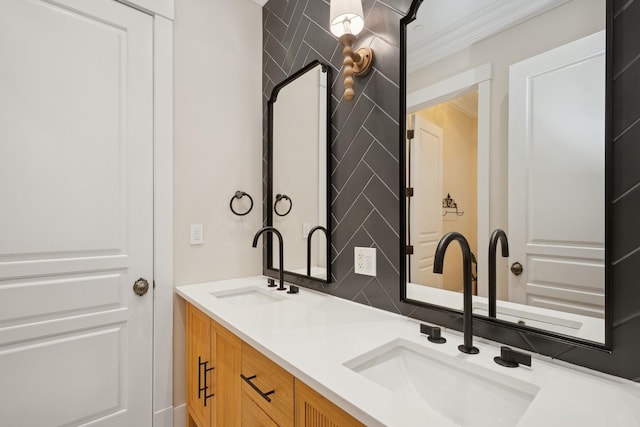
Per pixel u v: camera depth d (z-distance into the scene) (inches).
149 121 63.0
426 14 44.9
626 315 29.0
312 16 65.3
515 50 36.2
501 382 30.6
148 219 62.9
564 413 24.4
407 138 46.6
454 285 41.5
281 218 73.4
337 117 58.9
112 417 58.4
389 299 49.5
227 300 65.0
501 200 37.0
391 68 49.3
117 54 59.4
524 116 35.4
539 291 34.2
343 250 57.5
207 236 71.3
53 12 53.2
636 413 24.4
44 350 52.2
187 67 68.8
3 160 49.0
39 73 51.9
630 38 29.0
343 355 34.1
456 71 41.4
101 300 57.4
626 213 29.1
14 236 49.8
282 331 41.3
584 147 31.3
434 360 36.0
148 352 62.7
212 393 53.3
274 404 36.6
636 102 28.6
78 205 55.3
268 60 78.7
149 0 62.6
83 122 55.9
